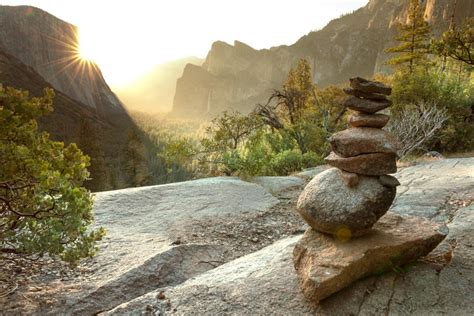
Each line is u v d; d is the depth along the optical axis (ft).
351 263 13.98
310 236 16.40
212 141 51.13
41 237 15.69
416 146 56.13
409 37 111.24
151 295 16.14
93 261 20.20
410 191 30.30
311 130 70.38
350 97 15.97
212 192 34.76
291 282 15.80
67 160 17.02
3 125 15.56
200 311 14.74
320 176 16.43
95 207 29.40
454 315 12.93
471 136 69.00
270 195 35.60
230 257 22.34
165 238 24.12
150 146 408.87
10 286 16.92
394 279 14.89
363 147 15.01
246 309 14.60
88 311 15.57
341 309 13.83
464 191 28.02
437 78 76.13
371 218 14.90
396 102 72.49
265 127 69.97
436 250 16.79
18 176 15.72
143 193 33.53
